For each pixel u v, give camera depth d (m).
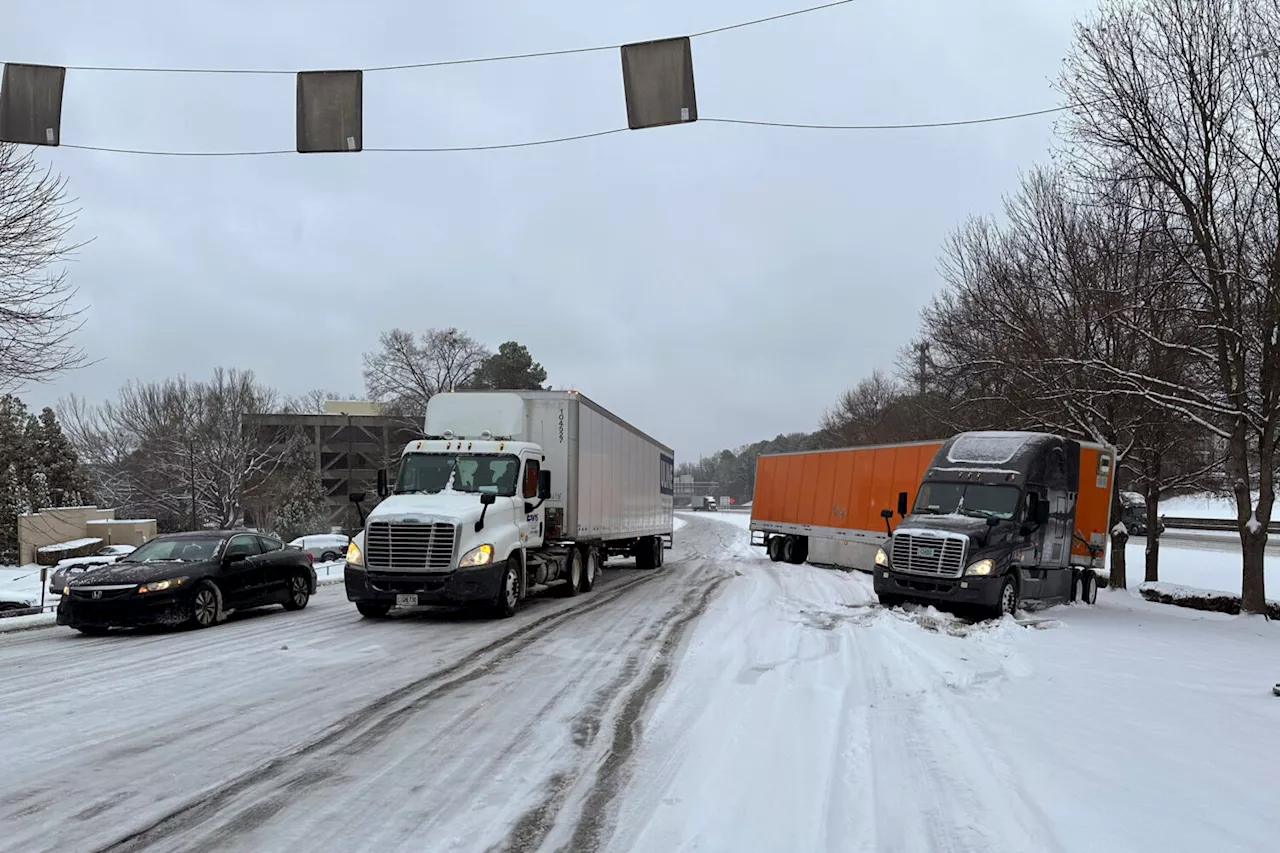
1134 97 15.38
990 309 20.11
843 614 14.93
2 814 5.21
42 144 10.83
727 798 5.37
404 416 60.28
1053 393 18.89
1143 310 16.69
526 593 16.22
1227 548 36.06
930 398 31.08
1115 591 21.28
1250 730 6.91
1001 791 5.37
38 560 39.78
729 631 12.79
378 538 13.89
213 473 49.88
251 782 5.82
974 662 10.14
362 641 12.12
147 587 13.30
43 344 17.14
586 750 6.58
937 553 15.45
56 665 10.38
